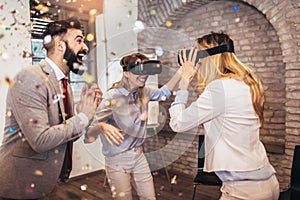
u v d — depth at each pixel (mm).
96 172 1593
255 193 1111
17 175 1136
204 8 3275
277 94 2793
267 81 2855
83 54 1038
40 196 1172
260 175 1125
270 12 2566
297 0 2381
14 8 2354
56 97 1099
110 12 2668
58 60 1127
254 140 1153
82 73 979
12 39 2320
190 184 2486
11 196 1149
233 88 1096
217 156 1138
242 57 3029
